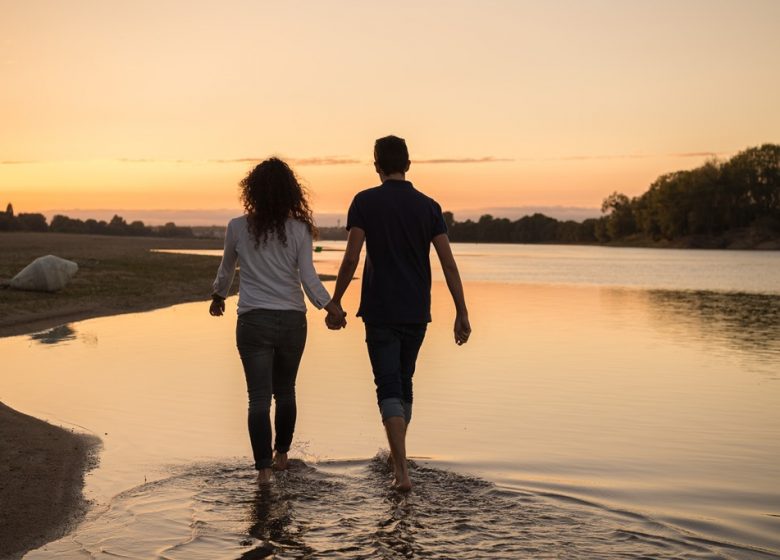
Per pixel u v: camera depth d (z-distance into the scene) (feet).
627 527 12.24
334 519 12.63
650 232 483.92
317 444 17.80
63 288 64.08
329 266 150.71
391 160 15.79
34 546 11.33
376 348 15.43
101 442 17.51
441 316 52.31
